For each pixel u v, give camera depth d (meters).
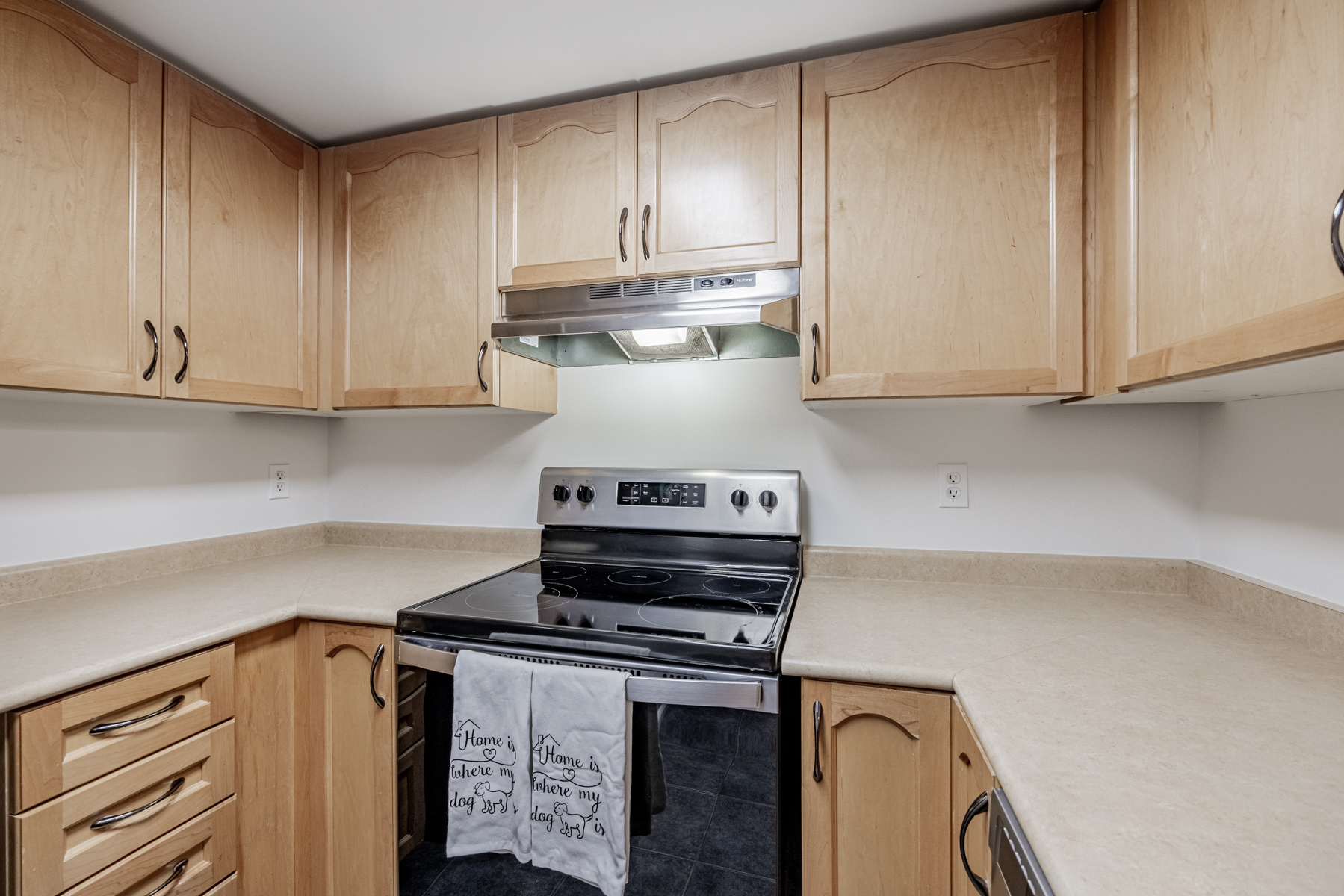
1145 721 0.73
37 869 0.86
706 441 1.66
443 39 1.24
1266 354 0.68
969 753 0.82
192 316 1.30
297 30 1.21
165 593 1.34
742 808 0.98
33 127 1.04
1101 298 1.09
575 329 1.36
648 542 1.61
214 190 1.34
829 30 1.22
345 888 1.26
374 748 1.23
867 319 1.21
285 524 1.87
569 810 1.03
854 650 0.99
